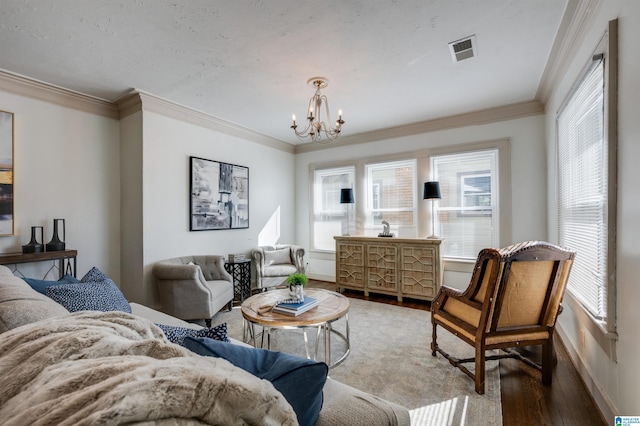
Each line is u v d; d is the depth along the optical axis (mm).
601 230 1883
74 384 601
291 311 2248
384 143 4801
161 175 3545
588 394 1986
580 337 2244
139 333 1021
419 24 2156
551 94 3191
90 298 1615
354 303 4078
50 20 2059
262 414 639
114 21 2082
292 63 2680
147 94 3314
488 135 3963
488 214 4043
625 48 1558
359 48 2453
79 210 3283
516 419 1752
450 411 1812
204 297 3201
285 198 5500
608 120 1694
